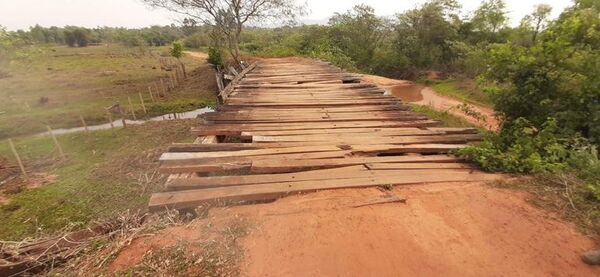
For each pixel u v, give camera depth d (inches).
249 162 166.7
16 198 251.6
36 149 370.9
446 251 102.7
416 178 152.7
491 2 1088.8
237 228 114.4
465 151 175.8
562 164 153.2
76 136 417.1
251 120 249.8
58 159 339.0
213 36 834.8
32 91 709.3
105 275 94.6
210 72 844.0
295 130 225.1
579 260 97.7
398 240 107.8
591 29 203.9
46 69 975.6
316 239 108.3
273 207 128.4
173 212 125.0
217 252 102.3
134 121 535.8
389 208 127.3
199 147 186.4
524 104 214.5
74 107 592.7
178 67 1048.8
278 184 144.6
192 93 728.3
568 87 195.2
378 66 1206.3
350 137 210.1
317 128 230.1
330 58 853.2
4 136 451.8
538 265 96.3
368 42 1243.2
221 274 93.6
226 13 750.5
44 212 230.5
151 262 98.4
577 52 199.2
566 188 134.3
